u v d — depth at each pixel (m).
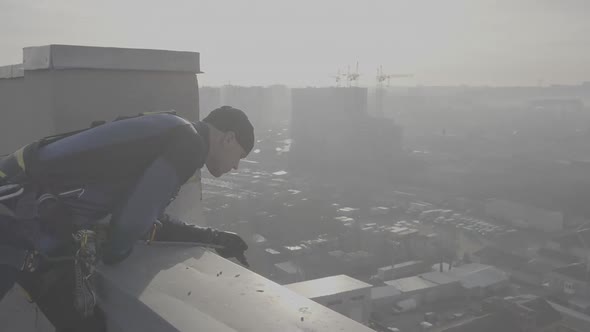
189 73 2.34
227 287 1.17
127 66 2.08
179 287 1.18
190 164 1.19
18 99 2.16
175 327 0.96
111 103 2.08
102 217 1.24
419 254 52.00
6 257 1.11
